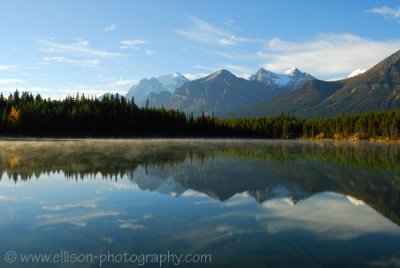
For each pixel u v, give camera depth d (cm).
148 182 2445
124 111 13500
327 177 2748
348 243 1216
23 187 2250
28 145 6888
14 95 14100
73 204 1777
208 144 8544
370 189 2247
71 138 11638
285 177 2725
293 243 1213
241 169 3209
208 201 1856
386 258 1091
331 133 15675
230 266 1020
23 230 1348
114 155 4603
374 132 13875
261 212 1627
